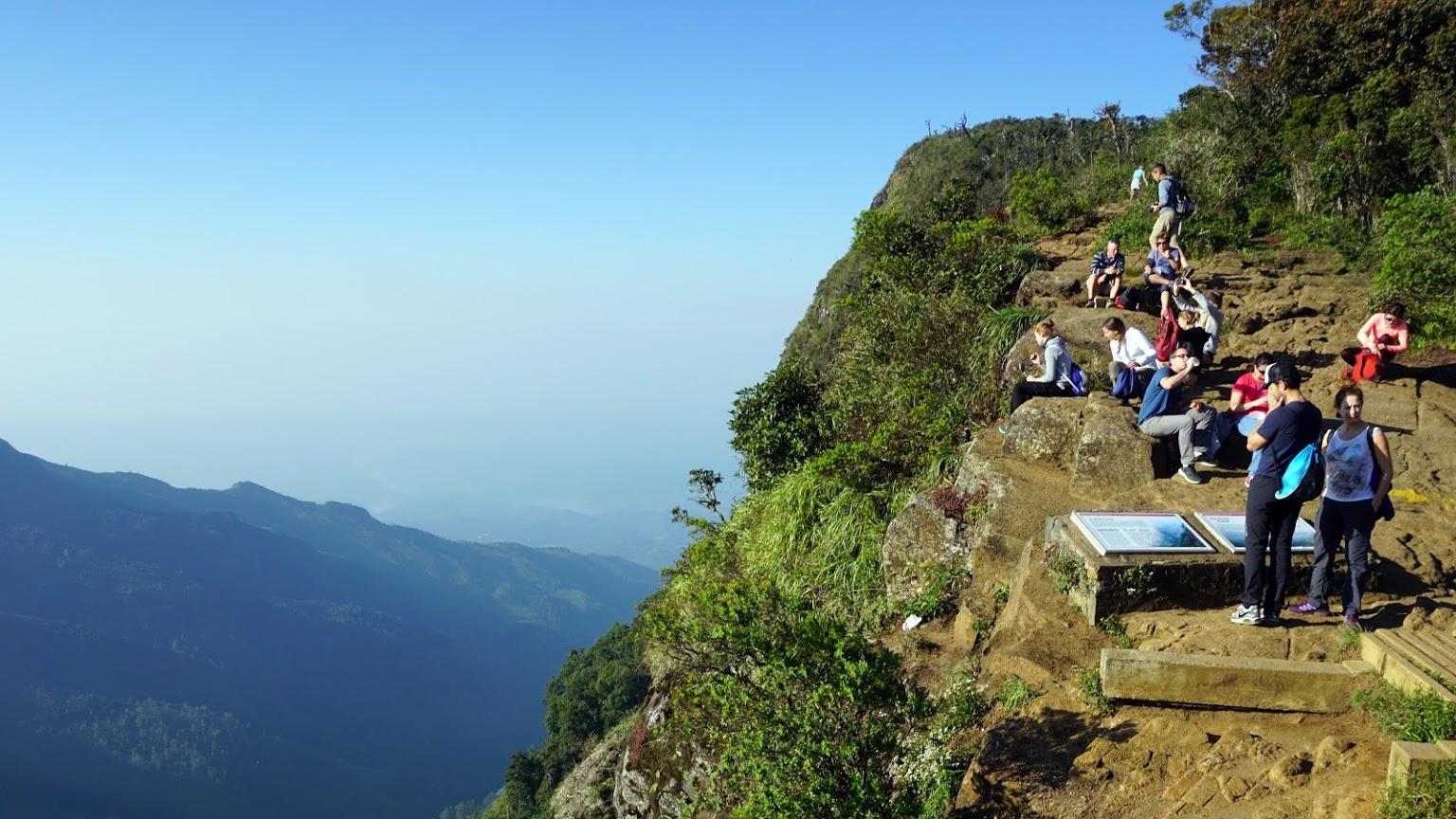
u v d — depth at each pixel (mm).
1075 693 6129
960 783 5852
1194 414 8500
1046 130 91750
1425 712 4973
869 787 5691
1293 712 5602
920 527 10047
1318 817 4527
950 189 28219
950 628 8969
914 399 13289
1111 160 31031
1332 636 6086
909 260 18953
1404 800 4254
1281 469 6082
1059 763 5543
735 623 6262
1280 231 18734
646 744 10992
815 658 6043
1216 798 4879
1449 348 11500
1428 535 7234
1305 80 22094
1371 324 10656
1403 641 5750
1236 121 23391
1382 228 15797
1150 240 14547
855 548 11594
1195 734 5426
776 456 16547
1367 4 20938
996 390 12461
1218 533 7016
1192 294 11555
